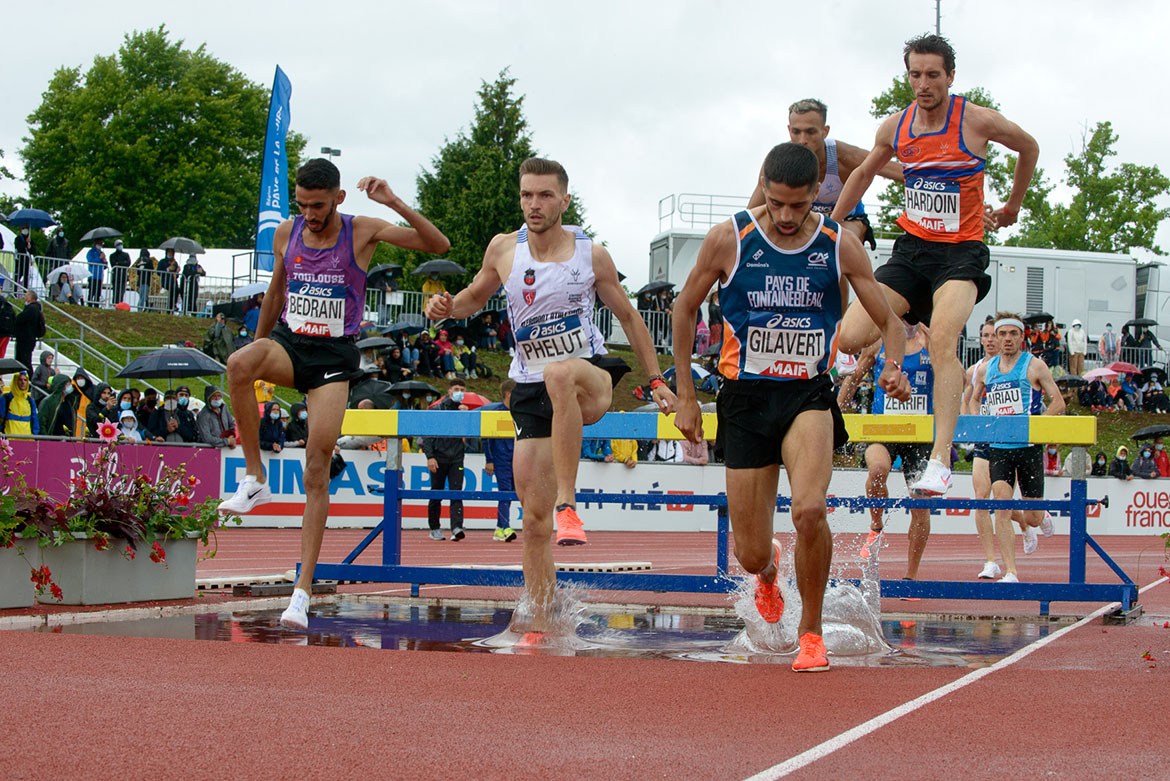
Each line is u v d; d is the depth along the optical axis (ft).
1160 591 30.09
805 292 14.93
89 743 9.56
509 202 160.15
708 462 66.80
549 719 10.93
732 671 14.28
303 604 18.58
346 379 19.20
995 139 19.99
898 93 128.88
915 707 11.73
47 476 36.40
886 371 15.48
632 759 9.32
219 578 27.09
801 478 14.61
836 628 18.48
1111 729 10.71
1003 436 20.88
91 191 157.58
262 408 55.57
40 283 82.17
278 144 82.48
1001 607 25.27
